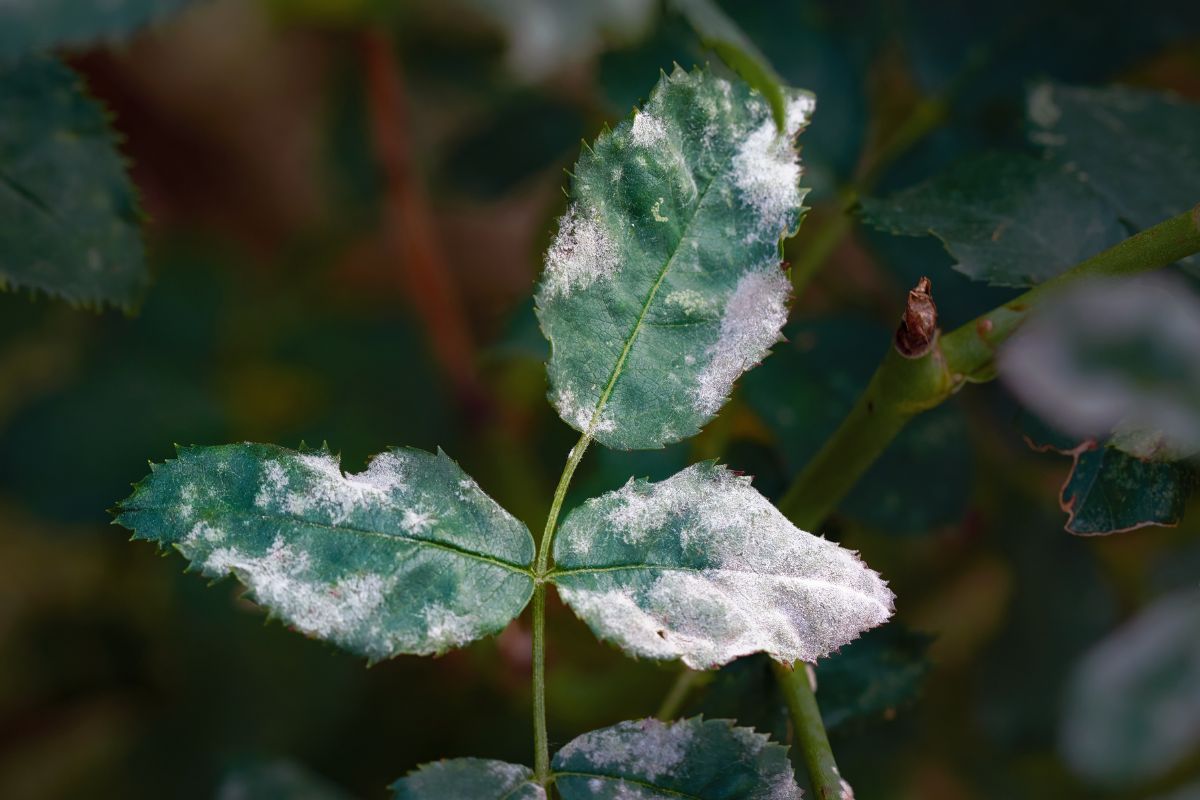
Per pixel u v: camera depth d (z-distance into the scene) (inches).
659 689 19.4
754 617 15.0
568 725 19.6
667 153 15.3
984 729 19.6
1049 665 19.4
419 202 25.5
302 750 22.9
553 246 15.3
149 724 24.1
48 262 17.1
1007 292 17.8
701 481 15.2
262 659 23.5
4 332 25.5
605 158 15.3
